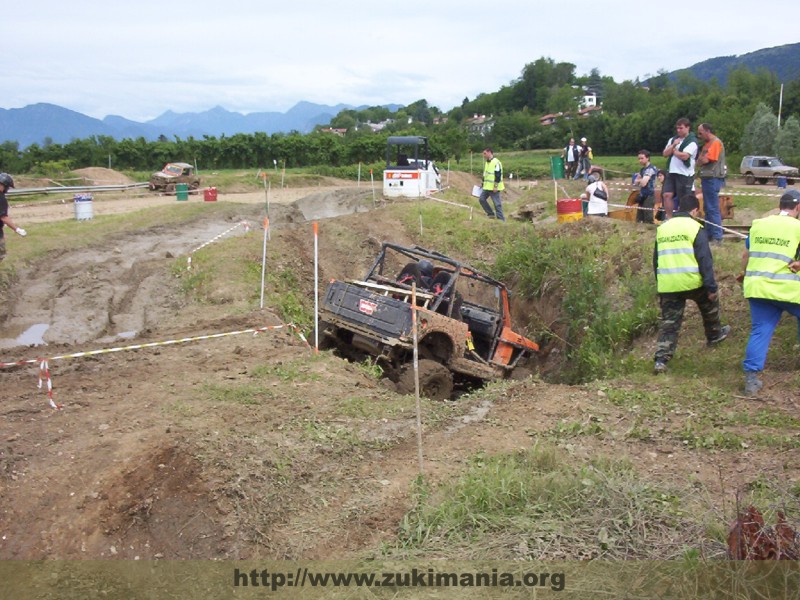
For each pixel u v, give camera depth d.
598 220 16.61
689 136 13.24
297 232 19.97
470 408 8.57
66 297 14.71
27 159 54.41
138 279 16.09
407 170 29.44
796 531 5.34
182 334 11.71
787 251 8.25
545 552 5.36
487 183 21.59
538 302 15.48
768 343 8.46
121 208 32.16
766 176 37.78
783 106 63.69
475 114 115.00
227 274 15.23
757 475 6.54
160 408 8.13
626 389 8.97
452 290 12.08
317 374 9.55
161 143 58.44
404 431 7.80
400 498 6.32
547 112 103.44
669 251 9.41
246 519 6.07
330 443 7.33
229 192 43.69
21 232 14.94
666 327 9.68
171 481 6.53
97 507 6.32
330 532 5.90
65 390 8.86
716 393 8.58
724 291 11.22
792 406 8.10
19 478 6.63
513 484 6.16
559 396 8.80
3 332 12.71
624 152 70.50
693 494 6.17
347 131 98.81
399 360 11.43
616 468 6.63
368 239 19.41
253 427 7.66
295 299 15.12
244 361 10.05
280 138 60.66
